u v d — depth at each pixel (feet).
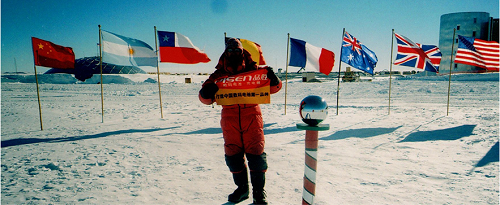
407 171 14.35
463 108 40.52
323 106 7.06
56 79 173.06
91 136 25.23
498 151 17.30
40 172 14.73
